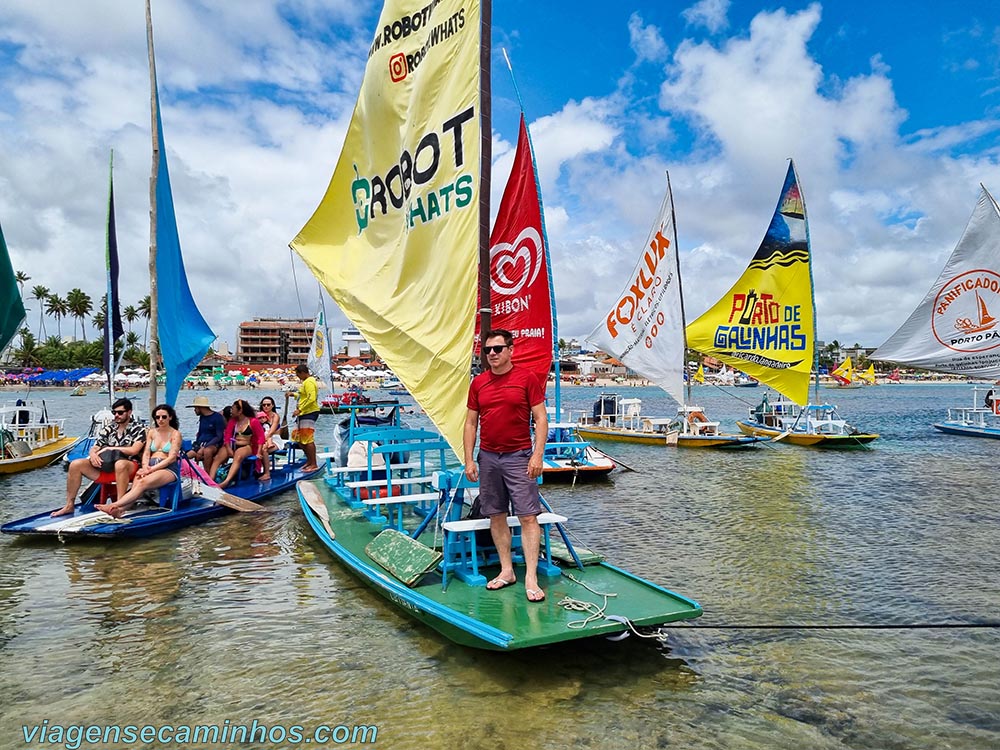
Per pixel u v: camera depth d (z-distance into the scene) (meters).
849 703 5.05
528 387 5.75
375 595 7.30
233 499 11.13
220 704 4.97
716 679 5.41
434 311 6.37
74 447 16.94
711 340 25.17
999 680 5.47
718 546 9.79
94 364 110.75
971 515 12.00
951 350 24.36
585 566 6.71
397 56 7.06
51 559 8.66
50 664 5.63
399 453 10.22
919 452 21.75
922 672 5.61
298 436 15.29
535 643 4.89
